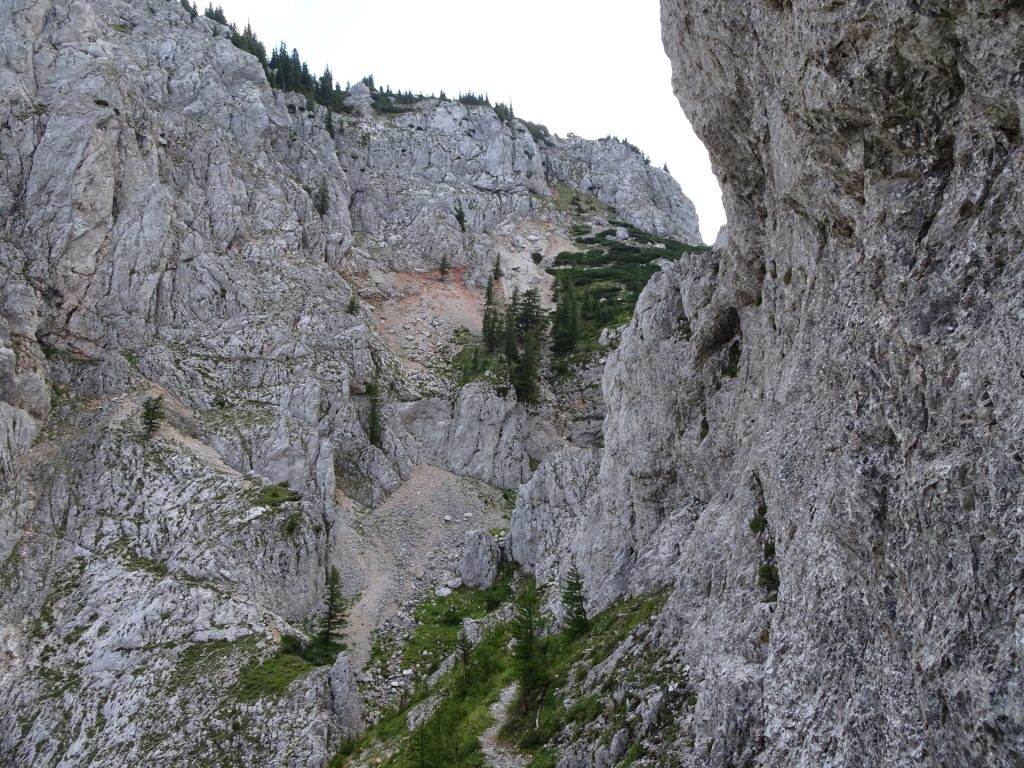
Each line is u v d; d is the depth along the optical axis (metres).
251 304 94.19
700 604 29.44
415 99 186.88
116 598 60.22
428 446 93.69
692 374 40.59
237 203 104.25
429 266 130.75
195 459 73.38
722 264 37.44
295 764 46.28
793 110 21.19
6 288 78.12
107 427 73.31
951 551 13.30
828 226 22.16
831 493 19.45
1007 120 13.91
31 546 64.31
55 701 53.47
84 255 85.44
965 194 14.69
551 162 191.12
